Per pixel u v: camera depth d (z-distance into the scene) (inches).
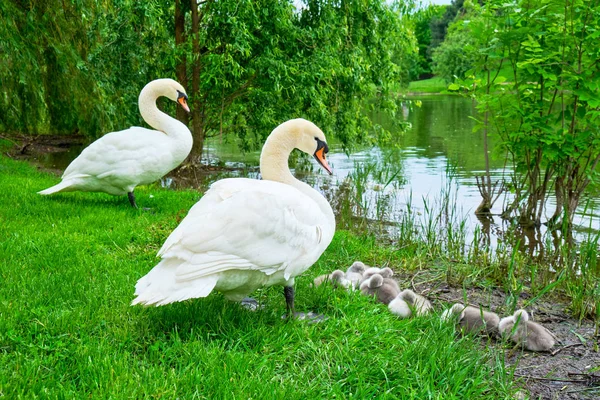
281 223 166.7
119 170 320.8
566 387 167.2
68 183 327.0
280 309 192.7
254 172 566.9
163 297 148.9
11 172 445.1
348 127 568.1
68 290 194.4
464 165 589.9
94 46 557.3
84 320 172.1
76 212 311.4
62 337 160.7
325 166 199.8
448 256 311.6
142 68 497.0
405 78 1924.2
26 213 305.7
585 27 337.7
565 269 258.2
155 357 154.1
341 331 177.9
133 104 505.4
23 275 207.9
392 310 207.0
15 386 131.9
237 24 465.7
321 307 202.4
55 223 289.4
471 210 428.8
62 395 130.7
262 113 539.5
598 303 230.5
